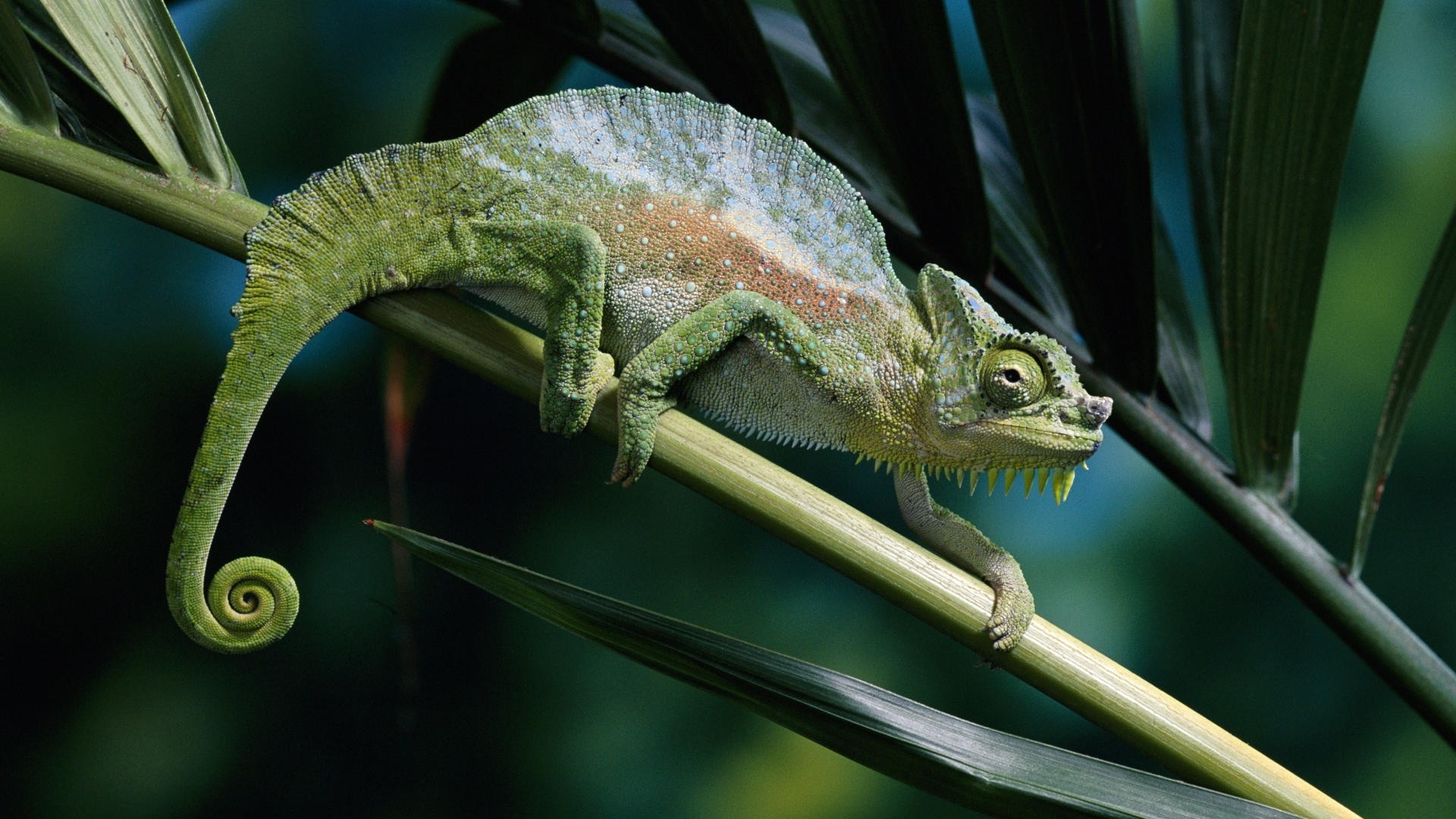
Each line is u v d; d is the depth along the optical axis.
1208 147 1.30
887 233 1.26
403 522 1.30
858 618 2.31
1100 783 1.16
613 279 1.22
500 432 2.32
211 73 2.11
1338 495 2.37
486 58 1.31
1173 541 2.37
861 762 1.16
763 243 1.23
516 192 1.21
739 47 1.25
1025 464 1.23
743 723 2.29
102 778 2.09
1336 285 2.37
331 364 2.22
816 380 1.23
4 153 1.19
